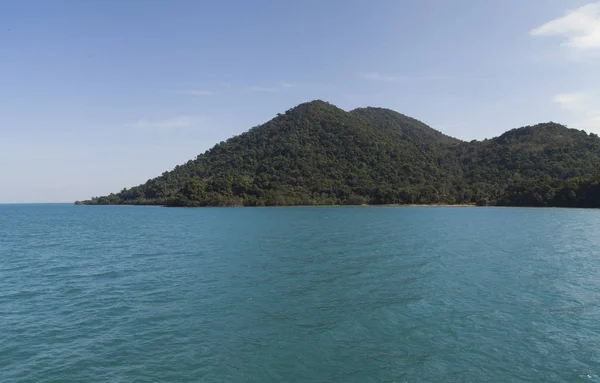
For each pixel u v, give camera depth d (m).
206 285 25.30
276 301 21.47
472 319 18.28
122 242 50.00
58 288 25.12
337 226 69.62
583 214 104.12
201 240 50.44
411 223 75.94
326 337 16.28
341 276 27.50
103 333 17.00
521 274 27.92
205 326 17.72
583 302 20.92
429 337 16.19
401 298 21.81
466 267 30.53
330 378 12.96
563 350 14.89
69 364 14.06
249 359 14.34
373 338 16.14
